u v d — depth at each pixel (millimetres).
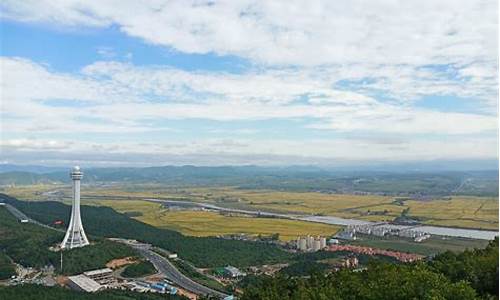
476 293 62656
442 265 78000
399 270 70938
